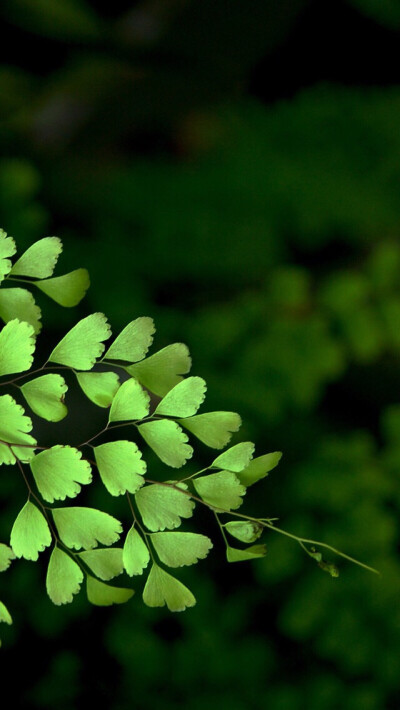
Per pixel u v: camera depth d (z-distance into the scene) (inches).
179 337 57.3
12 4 73.7
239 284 64.4
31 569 51.0
